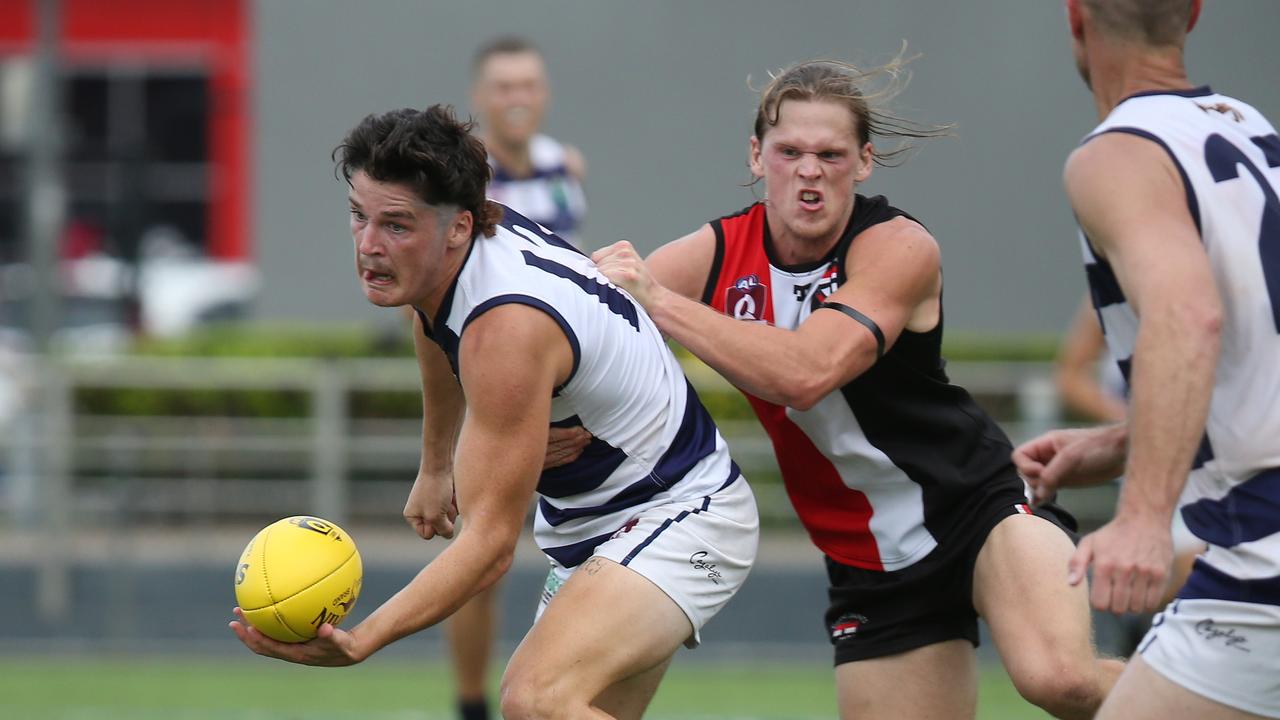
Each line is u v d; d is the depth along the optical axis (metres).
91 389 39.12
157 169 73.00
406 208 13.16
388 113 13.45
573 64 59.00
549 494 15.11
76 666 32.12
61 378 37.19
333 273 60.69
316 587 13.48
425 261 13.42
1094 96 13.09
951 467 16.02
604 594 14.30
